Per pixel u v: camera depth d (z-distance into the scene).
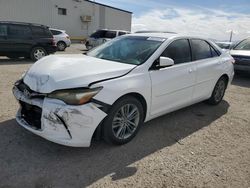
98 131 3.60
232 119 5.45
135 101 3.94
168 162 3.61
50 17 31.39
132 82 3.82
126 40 4.93
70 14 33.62
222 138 4.50
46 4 30.73
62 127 3.29
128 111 3.93
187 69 4.82
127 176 3.24
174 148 4.02
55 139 3.34
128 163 3.52
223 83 6.19
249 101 6.91
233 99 7.00
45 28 12.93
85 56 4.63
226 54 6.30
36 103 3.46
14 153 3.57
